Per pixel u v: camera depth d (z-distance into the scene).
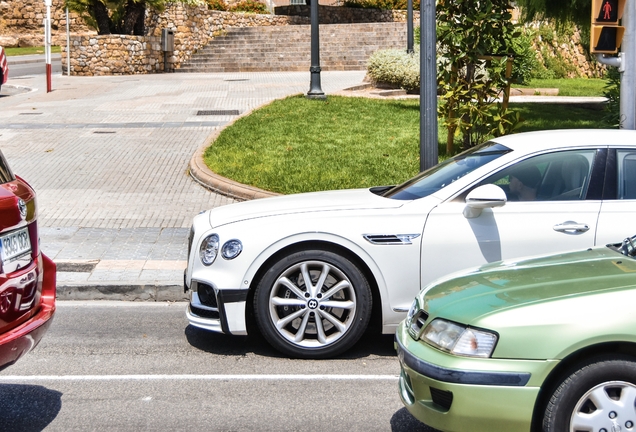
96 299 8.41
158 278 8.67
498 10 13.08
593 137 6.55
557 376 4.04
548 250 6.27
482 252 6.28
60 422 5.11
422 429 4.98
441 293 4.66
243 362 6.37
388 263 6.31
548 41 36.88
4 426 5.04
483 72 15.02
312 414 5.24
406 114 18.92
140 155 15.59
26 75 33.28
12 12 47.25
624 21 9.60
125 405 5.41
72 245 10.11
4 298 4.61
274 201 6.98
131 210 11.91
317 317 6.38
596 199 6.37
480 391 4.01
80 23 45.12
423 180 6.96
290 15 42.06
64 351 6.65
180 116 19.95
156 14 35.41
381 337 7.05
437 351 4.24
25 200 4.95
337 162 13.84
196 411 5.30
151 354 6.58
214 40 37.31
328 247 6.38
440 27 13.41
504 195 5.97
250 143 15.41
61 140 17.00
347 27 36.38
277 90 25.08
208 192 12.96
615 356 3.99
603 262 4.67
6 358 4.62
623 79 9.66
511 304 4.17
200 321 6.50
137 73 33.94
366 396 5.59
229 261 6.33
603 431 3.95
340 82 27.55
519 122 13.49
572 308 4.05
